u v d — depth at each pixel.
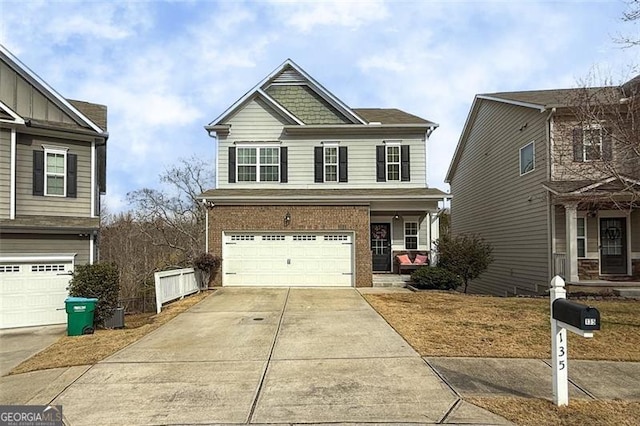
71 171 14.66
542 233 16.06
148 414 5.14
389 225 18.94
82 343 8.95
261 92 17.86
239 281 16.55
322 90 18.53
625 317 10.18
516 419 4.93
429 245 17.83
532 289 16.83
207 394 5.72
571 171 14.98
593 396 5.65
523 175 17.59
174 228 34.47
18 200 13.67
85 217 14.79
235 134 18.12
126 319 14.41
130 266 26.77
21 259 13.08
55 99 14.43
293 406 5.30
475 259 16.31
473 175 23.75
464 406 5.28
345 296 13.91
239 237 16.67
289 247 16.64
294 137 18.09
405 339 8.32
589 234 15.83
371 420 4.91
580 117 13.24
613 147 13.91
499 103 20.03
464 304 12.10
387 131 18.08
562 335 5.37
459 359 7.11
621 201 14.48
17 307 12.97
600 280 15.38
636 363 6.99
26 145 13.93
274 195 16.69
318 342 8.22
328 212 16.67
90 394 5.81
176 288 13.66
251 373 6.51
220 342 8.36
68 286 13.03
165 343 8.38
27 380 6.63
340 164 18.00
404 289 15.78
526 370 6.60
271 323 9.96
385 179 17.95
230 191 17.47
